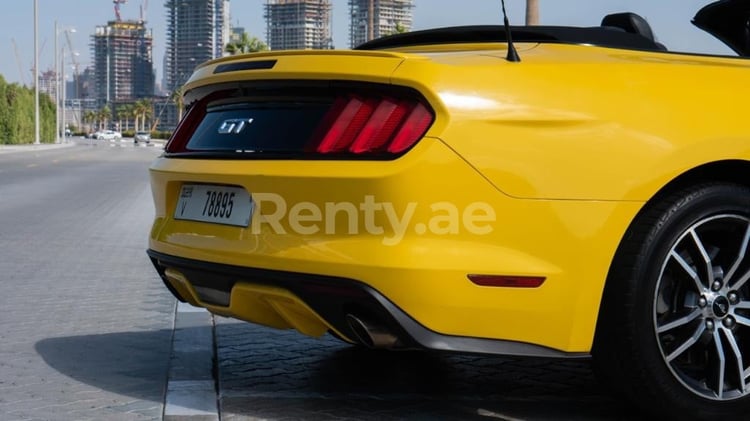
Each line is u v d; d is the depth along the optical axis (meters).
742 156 3.19
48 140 97.69
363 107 3.05
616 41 3.58
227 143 3.40
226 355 4.52
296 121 3.21
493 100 2.98
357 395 3.81
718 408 3.25
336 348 4.70
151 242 3.86
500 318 2.99
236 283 3.31
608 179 3.03
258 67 3.30
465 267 2.93
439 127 2.94
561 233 3.00
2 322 5.46
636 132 3.07
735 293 3.30
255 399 3.74
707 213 3.18
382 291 2.95
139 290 6.68
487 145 2.95
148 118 170.75
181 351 4.56
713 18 4.08
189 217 3.60
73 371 4.27
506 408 3.64
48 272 7.59
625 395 3.26
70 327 5.31
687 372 3.36
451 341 3.00
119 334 5.11
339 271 2.99
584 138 3.03
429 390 3.90
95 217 12.95
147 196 17.66
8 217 12.76
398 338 3.02
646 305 3.11
